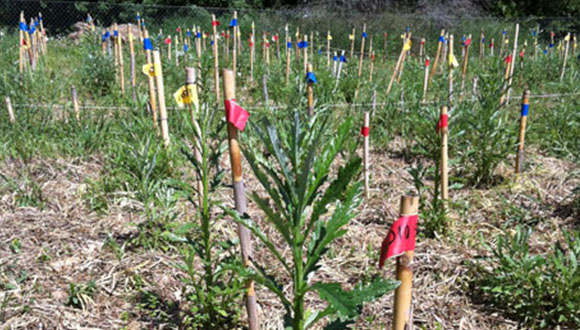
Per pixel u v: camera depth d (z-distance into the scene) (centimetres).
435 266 330
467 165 480
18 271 315
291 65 952
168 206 369
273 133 167
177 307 289
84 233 366
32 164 479
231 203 419
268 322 277
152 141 472
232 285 261
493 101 451
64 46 1357
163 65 893
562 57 1063
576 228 385
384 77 913
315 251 172
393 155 552
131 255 338
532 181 464
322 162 165
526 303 281
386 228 386
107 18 2147
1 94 656
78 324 272
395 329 175
